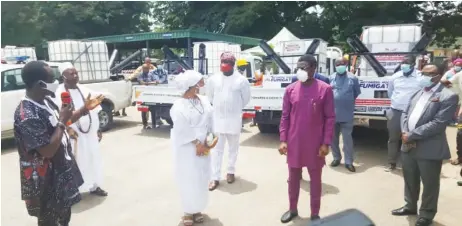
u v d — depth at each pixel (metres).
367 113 6.34
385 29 9.35
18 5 24.69
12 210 4.39
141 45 25.17
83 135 4.53
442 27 22.45
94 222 4.07
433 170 3.75
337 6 23.00
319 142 3.79
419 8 22.50
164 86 8.44
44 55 26.78
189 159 3.84
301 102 3.75
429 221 3.88
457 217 4.11
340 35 23.34
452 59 10.01
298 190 4.04
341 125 5.86
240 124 5.23
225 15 25.81
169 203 4.58
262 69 11.34
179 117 3.76
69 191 3.03
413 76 5.40
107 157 6.66
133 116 11.19
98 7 30.73
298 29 24.80
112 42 22.11
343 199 4.66
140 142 7.80
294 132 3.83
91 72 9.83
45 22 28.14
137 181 5.38
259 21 26.23
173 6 29.03
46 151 2.69
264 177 5.52
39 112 2.71
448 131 8.80
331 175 5.60
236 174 5.68
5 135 7.36
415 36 9.03
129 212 4.33
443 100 3.62
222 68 5.07
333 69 11.48
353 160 6.41
